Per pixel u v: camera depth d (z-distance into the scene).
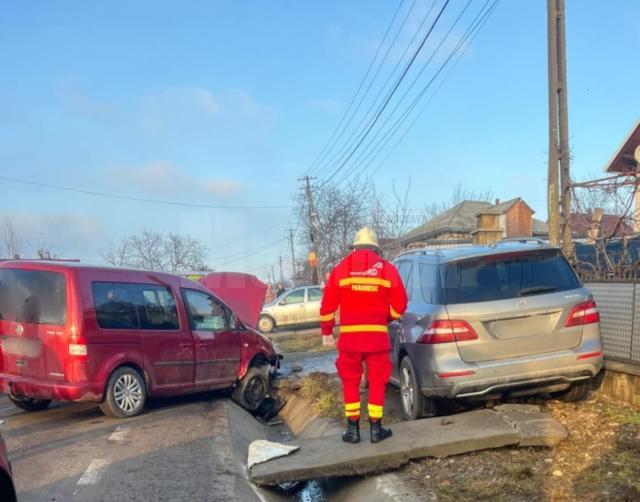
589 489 4.15
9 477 3.17
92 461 5.33
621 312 6.42
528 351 5.55
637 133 16.55
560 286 5.77
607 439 5.04
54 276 6.96
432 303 5.81
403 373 6.40
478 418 5.54
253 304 12.05
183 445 5.89
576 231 9.27
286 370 11.22
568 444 5.08
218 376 8.49
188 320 8.18
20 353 7.00
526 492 4.23
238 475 5.12
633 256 7.54
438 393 5.57
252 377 9.01
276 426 8.65
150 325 7.62
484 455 5.05
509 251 5.92
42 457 5.46
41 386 6.80
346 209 28.05
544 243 6.39
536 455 4.95
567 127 9.80
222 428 6.65
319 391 8.49
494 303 5.58
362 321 5.28
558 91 9.94
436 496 4.31
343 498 5.07
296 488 5.66
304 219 35.41
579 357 5.57
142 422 6.87
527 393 5.71
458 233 32.19
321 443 5.43
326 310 5.46
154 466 5.22
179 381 7.87
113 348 7.02
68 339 6.73
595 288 6.84
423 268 6.41
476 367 5.45
